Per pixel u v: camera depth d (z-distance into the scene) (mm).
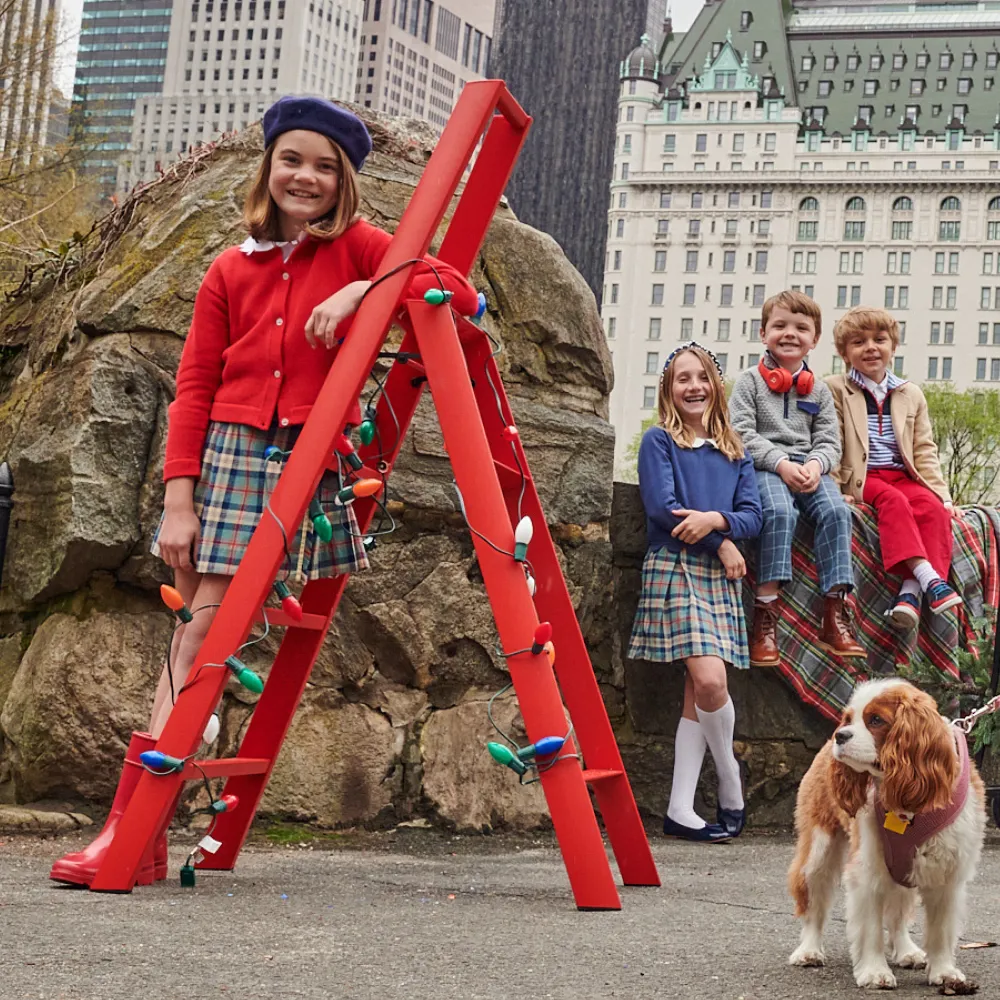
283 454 3908
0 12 16469
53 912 3344
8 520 5867
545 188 147875
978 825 3115
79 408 5605
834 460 6789
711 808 6645
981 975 3168
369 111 6660
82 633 5496
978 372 132625
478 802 5812
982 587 6957
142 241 5957
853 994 2949
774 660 6520
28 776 5391
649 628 6332
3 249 10688
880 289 135500
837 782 3146
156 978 2693
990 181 133125
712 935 3566
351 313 3883
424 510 5992
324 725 5652
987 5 145500
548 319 6566
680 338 138750
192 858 3967
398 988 2719
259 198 4094
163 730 3832
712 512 6270
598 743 4523
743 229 138500
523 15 151250
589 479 6508
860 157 136750
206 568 3930
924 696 3088
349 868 4668
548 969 2982
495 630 6074
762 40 145750
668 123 140750
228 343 4074
